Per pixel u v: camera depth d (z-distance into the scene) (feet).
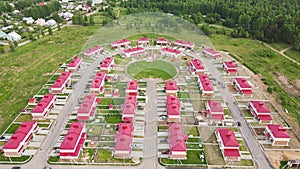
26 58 244.83
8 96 181.78
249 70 219.41
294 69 228.02
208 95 174.60
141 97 173.06
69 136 132.57
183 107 162.50
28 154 130.82
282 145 138.62
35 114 154.40
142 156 129.80
